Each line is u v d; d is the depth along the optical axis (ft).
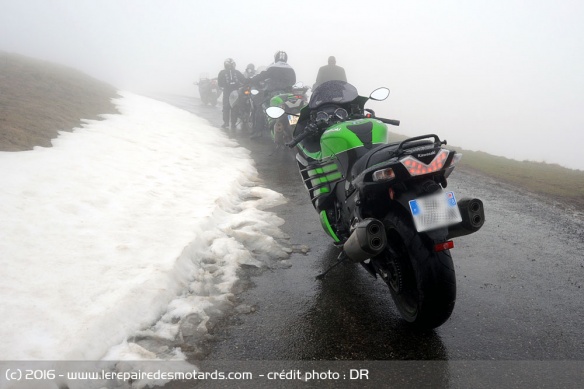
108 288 12.78
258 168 30.55
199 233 17.29
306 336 12.01
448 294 11.08
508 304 13.61
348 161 14.07
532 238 18.97
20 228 15.57
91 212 18.06
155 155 28.86
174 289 13.70
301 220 20.61
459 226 12.05
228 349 11.41
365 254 11.60
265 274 15.46
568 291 14.48
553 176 31.19
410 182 11.76
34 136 26.53
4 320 11.00
